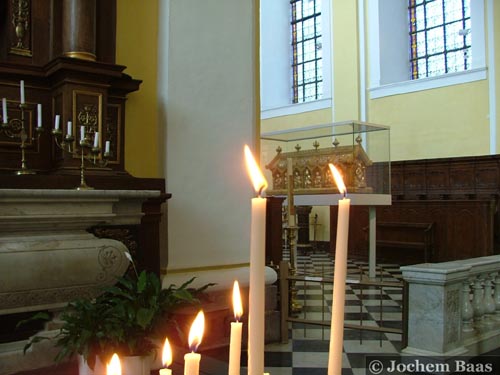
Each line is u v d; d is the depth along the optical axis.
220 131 4.84
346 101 14.13
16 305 3.21
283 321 4.88
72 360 3.43
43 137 4.23
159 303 2.86
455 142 12.05
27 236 3.32
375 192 8.46
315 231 13.74
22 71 4.11
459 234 10.29
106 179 3.88
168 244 4.48
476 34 11.91
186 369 0.98
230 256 4.81
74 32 4.15
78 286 3.35
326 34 14.79
